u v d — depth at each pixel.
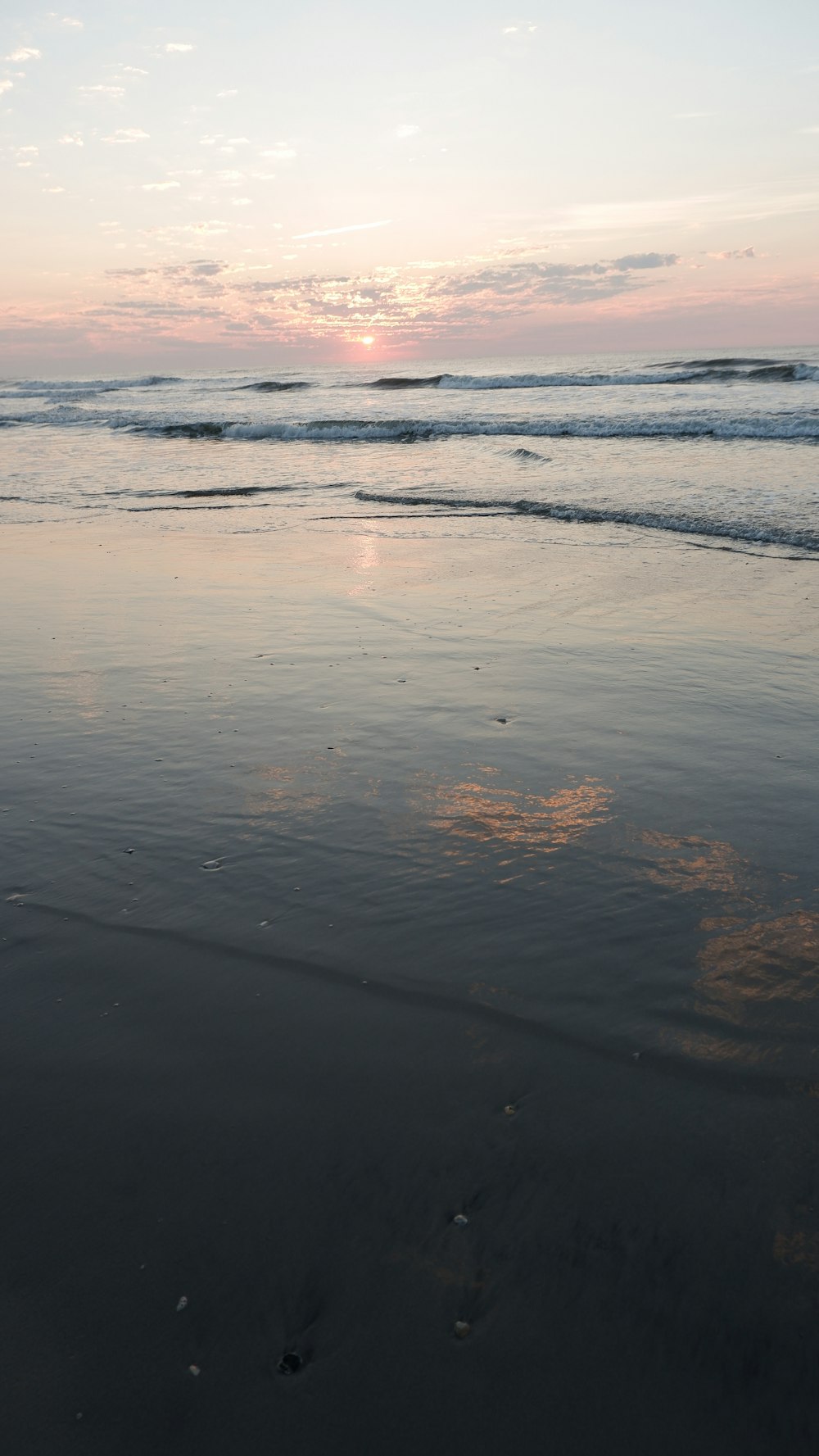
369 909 2.92
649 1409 1.48
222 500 12.35
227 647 5.81
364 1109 2.11
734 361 39.25
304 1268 1.74
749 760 3.93
